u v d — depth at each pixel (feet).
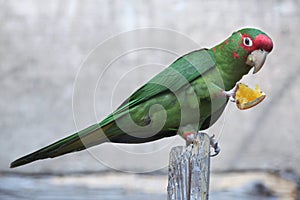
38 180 38.58
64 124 43.68
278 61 44.45
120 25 44.96
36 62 44.65
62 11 45.29
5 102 44.04
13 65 44.62
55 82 44.32
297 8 45.09
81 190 37.83
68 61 44.57
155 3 45.27
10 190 38.42
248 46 22.33
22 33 45.09
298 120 43.42
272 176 41.57
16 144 43.32
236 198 38.75
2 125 43.55
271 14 45.09
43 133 43.55
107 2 45.21
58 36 44.96
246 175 41.70
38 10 45.29
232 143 42.70
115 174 38.75
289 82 44.06
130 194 37.32
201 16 45.01
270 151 42.57
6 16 45.29
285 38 44.78
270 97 43.80
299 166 42.42
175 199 19.40
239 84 21.47
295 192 40.09
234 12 45.03
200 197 19.11
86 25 45.03
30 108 43.91
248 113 43.27
